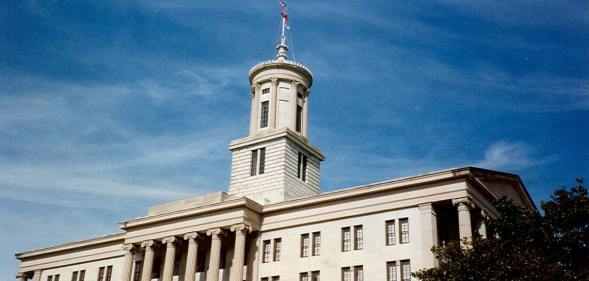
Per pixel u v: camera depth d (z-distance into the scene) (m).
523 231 45.34
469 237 45.03
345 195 56.03
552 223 44.22
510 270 37.97
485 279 37.88
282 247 58.34
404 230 52.44
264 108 73.69
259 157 70.06
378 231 53.53
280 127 71.88
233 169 71.19
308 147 72.00
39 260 78.38
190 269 59.34
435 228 50.91
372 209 54.34
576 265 42.25
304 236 57.88
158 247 64.69
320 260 55.53
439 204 51.50
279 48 78.19
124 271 64.06
